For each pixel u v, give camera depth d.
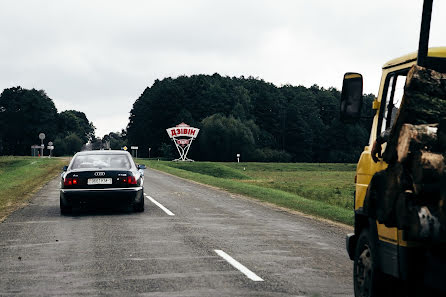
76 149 179.25
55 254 9.27
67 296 6.50
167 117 145.88
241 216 15.45
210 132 134.25
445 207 4.08
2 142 144.00
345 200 25.23
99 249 9.77
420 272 4.57
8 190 24.17
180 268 8.12
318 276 7.61
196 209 17.14
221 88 151.75
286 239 11.14
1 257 9.03
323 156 157.62
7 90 152.75
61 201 15.02
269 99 161.88
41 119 144.00
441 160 4.12
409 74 4.43
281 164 117.38
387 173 4.70
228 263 8.52
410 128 4.23
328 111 180.38
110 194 14.85
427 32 5.27
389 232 4.99
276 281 7.29
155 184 29.91
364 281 5.76
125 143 180.62
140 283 7.15
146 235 11.50
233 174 70.38
